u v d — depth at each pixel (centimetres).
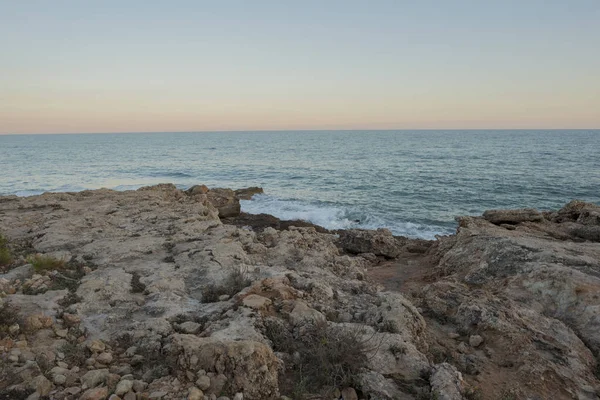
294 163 6294
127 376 403
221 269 739
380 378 419
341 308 624
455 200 3138
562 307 639
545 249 854
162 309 570
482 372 484
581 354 525
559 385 459
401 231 2194
